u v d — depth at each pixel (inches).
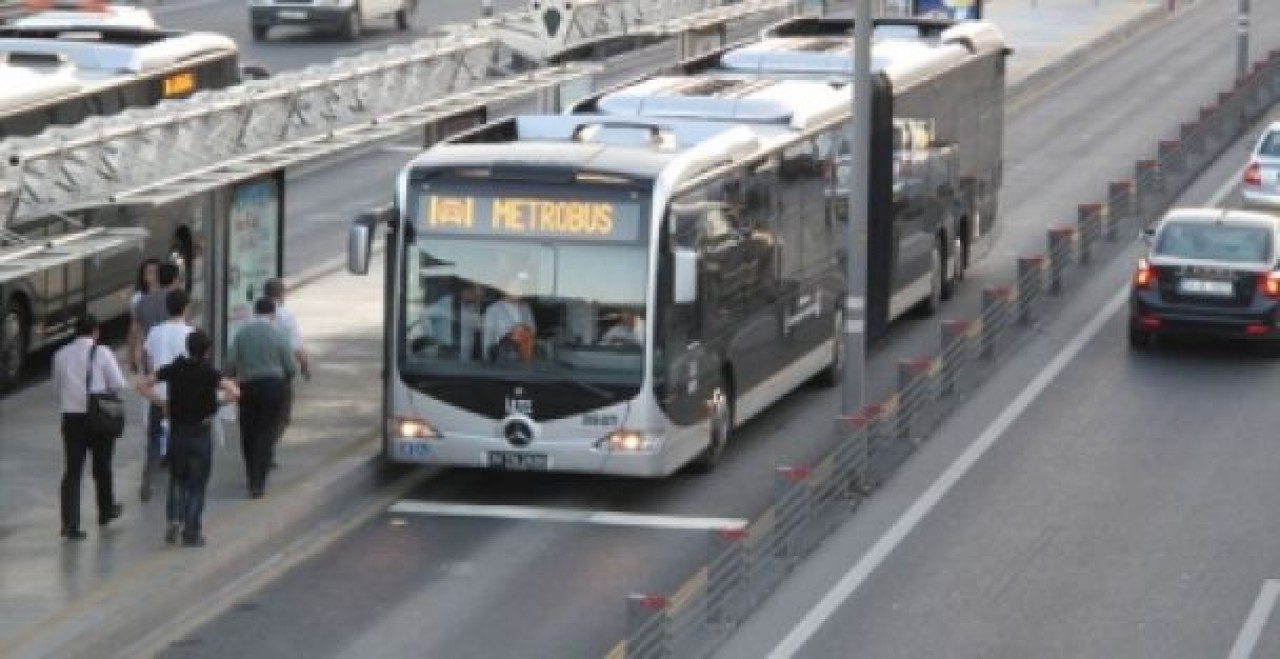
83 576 1983.3
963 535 2204.7
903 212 3011.8
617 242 2256.4
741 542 1942.7
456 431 2281.0
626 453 2261.3
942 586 2044.8
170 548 2070.6
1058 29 6259.8
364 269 2236.7
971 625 1937.7
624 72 4909.0
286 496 2249.0
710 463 2425.0
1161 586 2052.2
